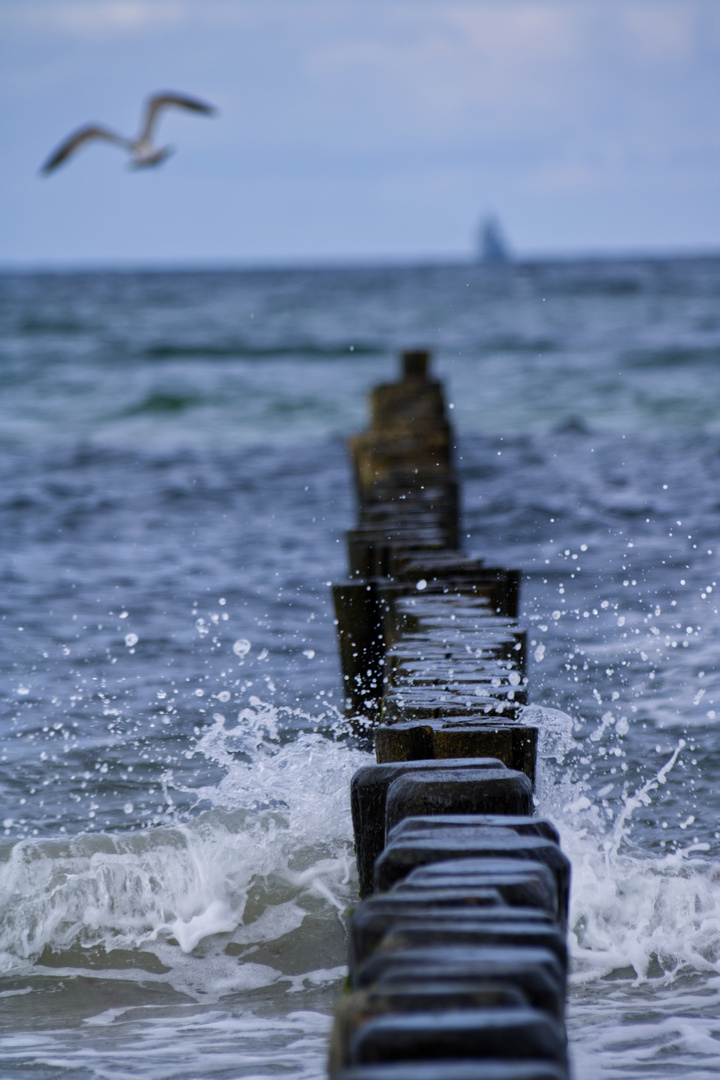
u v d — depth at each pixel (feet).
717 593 101.09
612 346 396.98
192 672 83.61
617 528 132.77
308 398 291.38
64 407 279.49
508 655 52.90
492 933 19.03
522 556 120.67
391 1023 15.34
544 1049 15.05
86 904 50.67
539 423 235.81
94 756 66.80
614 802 59.36
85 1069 37.40
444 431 132.16
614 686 76.28
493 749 39.24
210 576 116.57
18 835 56.08
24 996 45.55
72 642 92.17
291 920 50.19
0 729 71.41
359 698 67.46
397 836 26.30
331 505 158.92
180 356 413.59
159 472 188.75
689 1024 40.37
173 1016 43.62
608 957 46.70
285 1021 42.86
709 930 48.11
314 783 59.47
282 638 92.94
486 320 583.17
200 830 55.11
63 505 159.53
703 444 195.21
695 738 67.41
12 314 636.48
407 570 66.64
